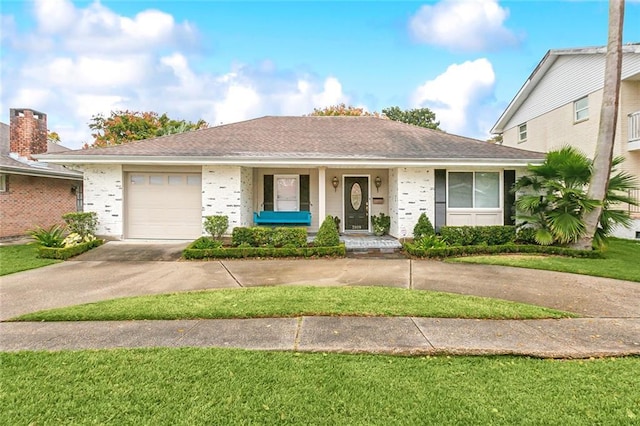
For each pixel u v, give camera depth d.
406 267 8.50
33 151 15.85
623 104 13.73
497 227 10.81
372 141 12.84
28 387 3.13
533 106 19.38
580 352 3.82
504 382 3.25
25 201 15.00
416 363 3.62
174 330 4.48
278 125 14.74
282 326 4.61
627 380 3.27
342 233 13.91
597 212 9.63
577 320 4.81
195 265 8.73
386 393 3.07
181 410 2.83
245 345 4.02
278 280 7.28
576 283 6.85
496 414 2.79
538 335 4.28
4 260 9.14
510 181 11.96
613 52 9.37
